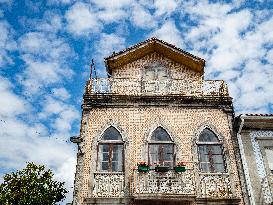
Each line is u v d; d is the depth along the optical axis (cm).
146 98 1769
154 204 1472
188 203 1480
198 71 2061
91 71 1861
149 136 1666
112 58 2003
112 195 1503
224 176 1555
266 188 1531
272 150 1652
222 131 1686
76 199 1492
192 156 1612
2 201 1688
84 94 1780
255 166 1588
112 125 1700
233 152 1630
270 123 1698
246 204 1484
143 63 2081
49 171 1866
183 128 1694
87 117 1725
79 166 1576
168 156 1623
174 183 1465
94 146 1639
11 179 1791
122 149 1641
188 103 1764
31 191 1756
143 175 1494
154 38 2072
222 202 1489
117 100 1766
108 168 1591
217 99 1769
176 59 2086
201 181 1540
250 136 1678
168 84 1836
